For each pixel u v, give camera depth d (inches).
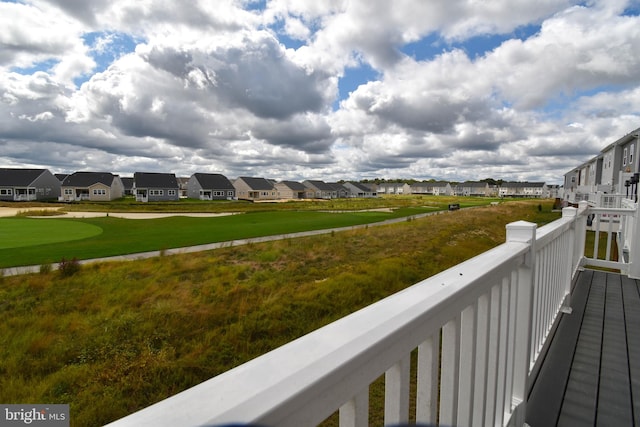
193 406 14.9
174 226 863.1
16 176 2038.6
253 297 318.0
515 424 62.4
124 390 184.9
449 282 36.2
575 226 145.1
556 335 106.4
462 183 4148.6
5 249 519.8
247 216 1179.3
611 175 1035.9
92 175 2220.7
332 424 148.3
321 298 316.2
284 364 19.1
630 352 95.6
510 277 53.4
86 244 572.1
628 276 173.9
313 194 3299.7
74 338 231.9
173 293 324.5
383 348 23.8
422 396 31.9
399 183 4635.8
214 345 236.5
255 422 14.6
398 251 519.5
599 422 67.9
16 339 229.8
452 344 35.8
